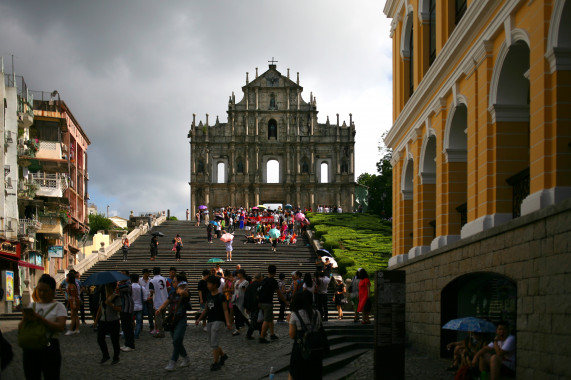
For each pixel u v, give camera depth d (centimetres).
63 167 4591
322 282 2438
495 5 1454
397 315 1317
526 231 1222
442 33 1922
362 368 1603
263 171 8538
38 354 999
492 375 1210
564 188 1173
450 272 1697
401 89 2509
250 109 8569
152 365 1517
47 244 4444
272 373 1284
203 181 8369
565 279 1064
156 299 2064
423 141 2156
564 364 1059
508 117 1495
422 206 2166
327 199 8412
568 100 1174
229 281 2270
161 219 6556
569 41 1172
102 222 9600
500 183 1495
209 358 1616
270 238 5025
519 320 1238
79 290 2477
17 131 3875
